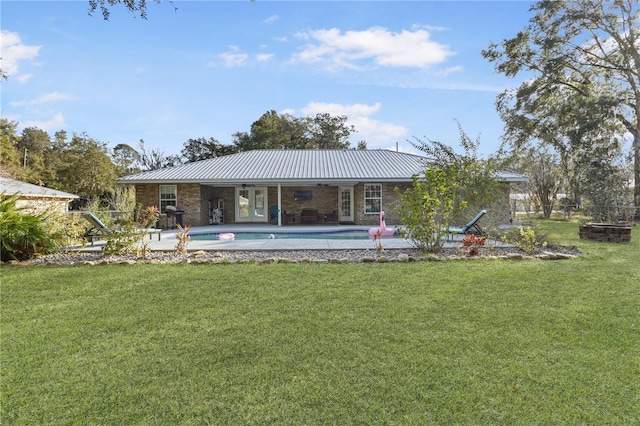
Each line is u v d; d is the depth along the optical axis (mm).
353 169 18906
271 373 3020
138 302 4926
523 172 26547
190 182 17578
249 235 14906
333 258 7762
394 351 3389
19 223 8211
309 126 43406
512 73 25578
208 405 2600
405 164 19844
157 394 2740
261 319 4234
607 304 4691
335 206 20953
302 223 20281
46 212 9664
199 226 18125
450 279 5969
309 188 21031
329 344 3549
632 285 5605
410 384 2836
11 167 28203
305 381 2893
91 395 2736
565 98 26219
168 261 7703
